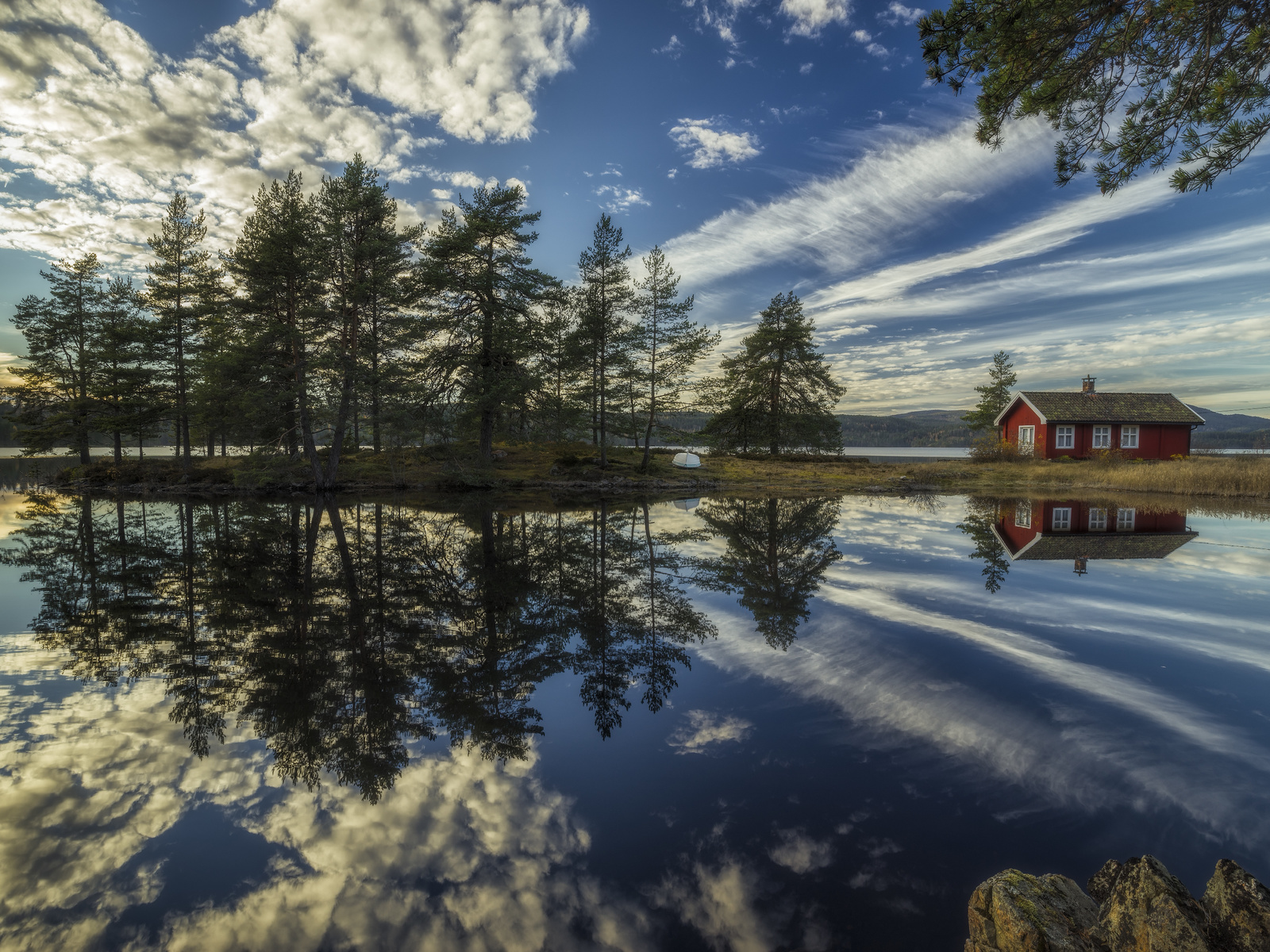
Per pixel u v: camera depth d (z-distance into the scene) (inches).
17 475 1759.4
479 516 766.5
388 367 1061.8
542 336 1136.2
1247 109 165.9
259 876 126.5
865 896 115.7
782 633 295.6
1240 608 326.6
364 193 1021.8
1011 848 128.6
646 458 1261.1
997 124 199.6
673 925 109.0
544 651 275.9
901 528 657.0
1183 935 80.7
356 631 306.7
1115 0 163.8
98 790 162.2
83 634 303.6
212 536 616.4
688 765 170.6
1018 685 223.0
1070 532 612.7
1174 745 174.2
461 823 145.1
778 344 1573.6
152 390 1318.9
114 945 106.6
